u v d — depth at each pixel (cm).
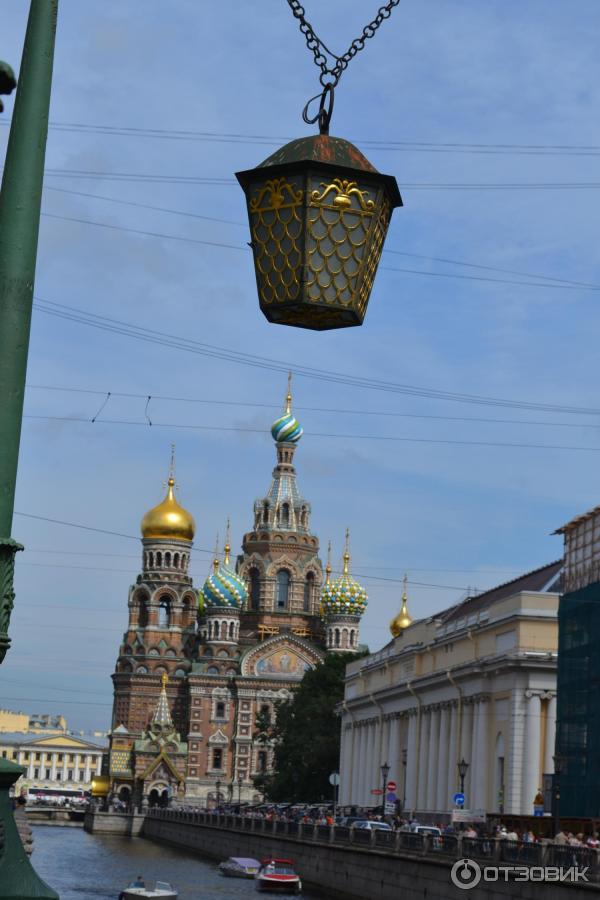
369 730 18200
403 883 8750
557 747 11275
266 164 1374
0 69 1112
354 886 9988
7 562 1192
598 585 10806
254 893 11025
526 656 12194
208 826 16788
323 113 1405
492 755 12912
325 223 1350
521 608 12388
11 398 1202
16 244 1212
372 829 9988
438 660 15075
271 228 1367
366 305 1395
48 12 1249
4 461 1195
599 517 11181
